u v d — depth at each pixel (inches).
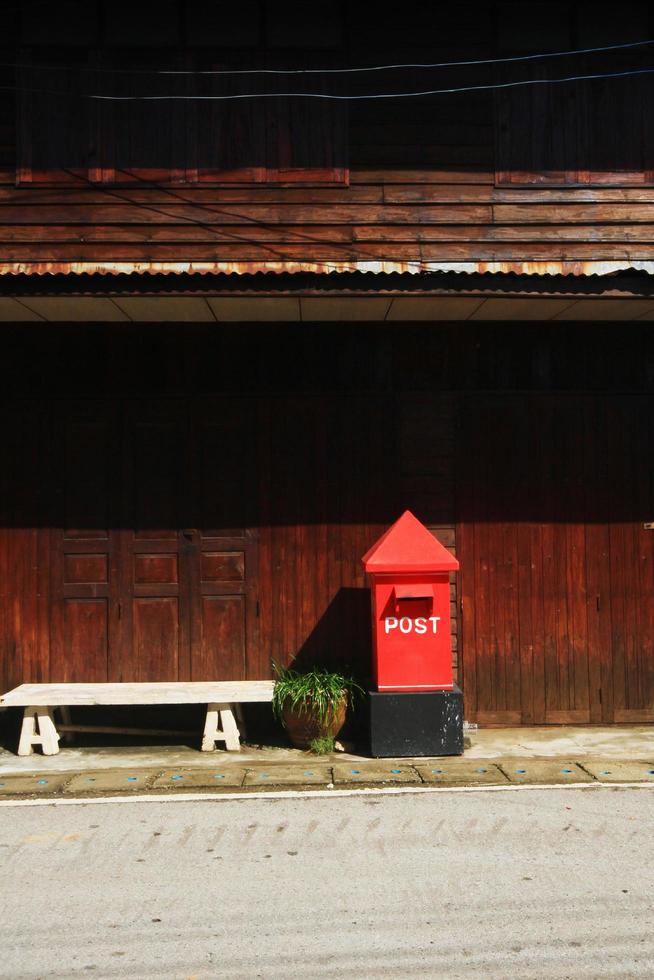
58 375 299.3
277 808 222.7
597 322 305.4
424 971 142.9
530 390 305.0
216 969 143.9
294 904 167.3
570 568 304.3
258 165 290.0
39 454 299.0
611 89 300.8
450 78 296.8
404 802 226.8
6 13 291.4
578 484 305.7
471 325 304.7
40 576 297.0
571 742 283.1
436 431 303.0
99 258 285.0
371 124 293.6
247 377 300.8
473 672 301.1
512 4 300.5
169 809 222.4
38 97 288.7
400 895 171.0
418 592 265.4
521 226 294.4
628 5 302.7
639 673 304.3
